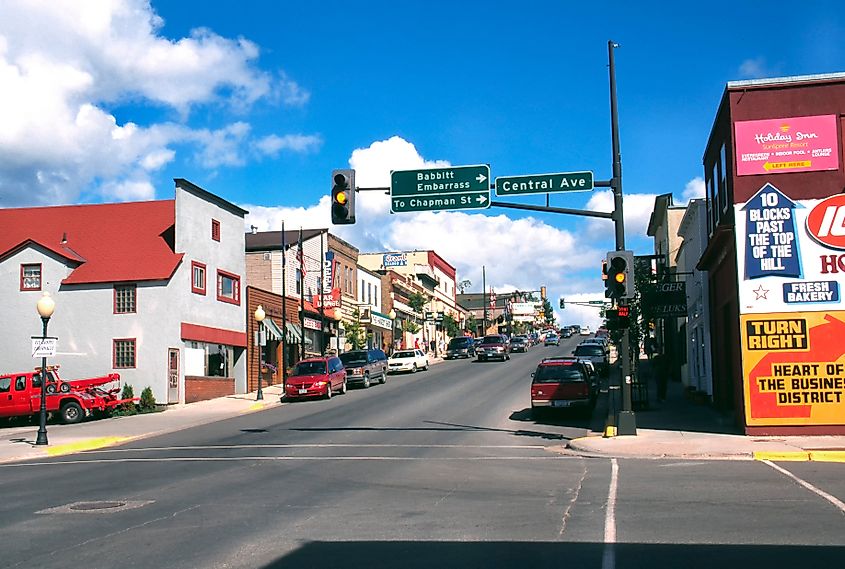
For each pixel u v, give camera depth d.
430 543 8.62
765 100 18.97
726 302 22.19
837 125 18.62
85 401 27.83
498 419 25.48
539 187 19.84
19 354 33.12
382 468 15.39
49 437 23.66
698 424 21.70
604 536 8.73
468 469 15.07
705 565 7.40
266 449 19.31
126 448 21.22
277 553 8.27
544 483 13.02
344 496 12.02
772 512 9.82
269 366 41.88
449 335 84.31
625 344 19.81
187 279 33.94
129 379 32.34
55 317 33.12
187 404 33.28
